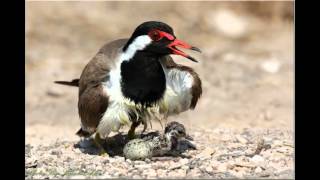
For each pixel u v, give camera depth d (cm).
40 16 2700
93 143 1312
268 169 1074
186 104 1212
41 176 1077
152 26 1157
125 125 1188
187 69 1203
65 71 2252
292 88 2003
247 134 1370
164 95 1187
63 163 1157
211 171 1069
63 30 2647
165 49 1153
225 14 2828
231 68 2225
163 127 1407
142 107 1175
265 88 2014
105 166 1125
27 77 2189
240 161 1120
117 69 1162
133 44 1159
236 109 1823
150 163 1136
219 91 1997
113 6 2825
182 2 2869
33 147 1316
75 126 1725
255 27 2805
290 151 1180
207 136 1348
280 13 2853
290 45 2586
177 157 1162
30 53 2425
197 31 2734
